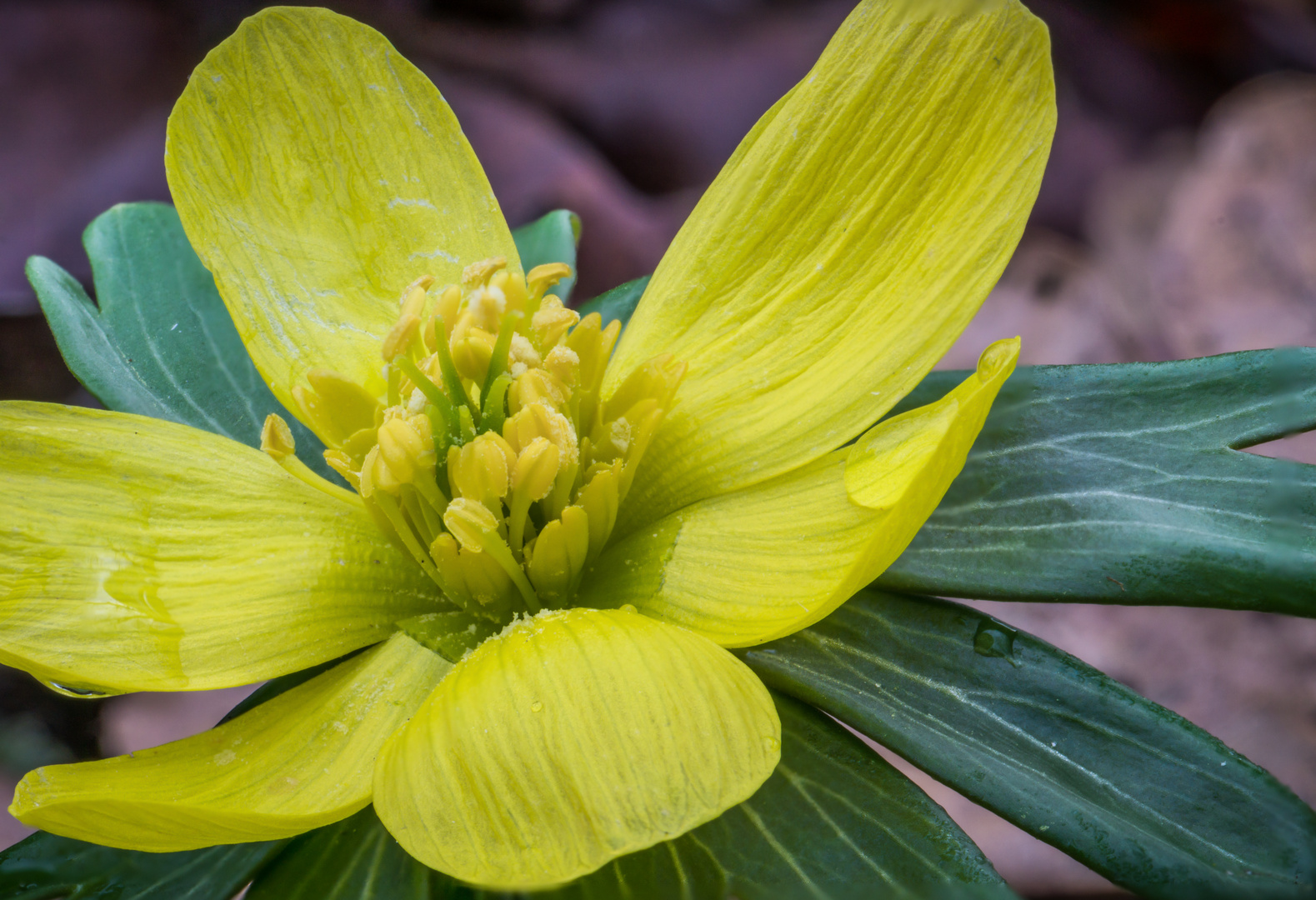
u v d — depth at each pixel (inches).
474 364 2.9
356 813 2.8
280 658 2.8
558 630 2.7
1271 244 5.1
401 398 2.9
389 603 2.9
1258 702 3.9
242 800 2.7
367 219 3.0
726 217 3.0
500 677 2.7
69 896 2.7
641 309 3.0
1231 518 2.7
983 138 2.8
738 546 2.9
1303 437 4.4
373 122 3.0
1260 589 2.7
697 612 2.8
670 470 2.9
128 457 2.9
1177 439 2.8
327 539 2.9
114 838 2.7
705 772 2.6
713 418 2.9
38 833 2.8
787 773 2.7
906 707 2.8
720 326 3.0
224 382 3.1
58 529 2.8
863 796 2.7
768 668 2.8
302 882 2.7
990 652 2.8
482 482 2.8
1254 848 2.7
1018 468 2.9
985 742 2.7
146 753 2.7
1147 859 2.6
